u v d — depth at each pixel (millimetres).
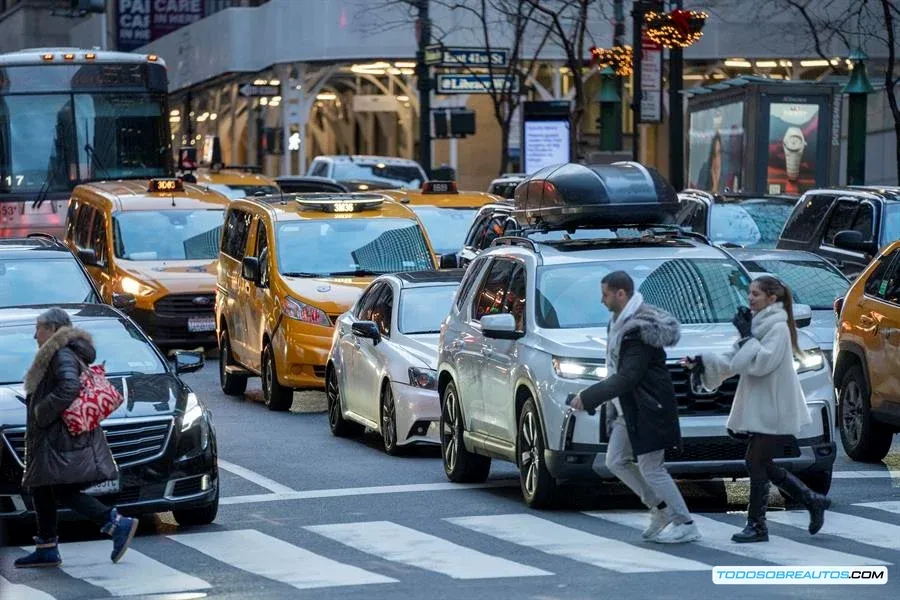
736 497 31734
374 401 39000
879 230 46656
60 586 24391
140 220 61188
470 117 80688
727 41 100812
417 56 81750
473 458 33500
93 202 63281
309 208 49688
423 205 60500
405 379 37531
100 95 71875
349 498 32031
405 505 31000
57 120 71250
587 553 25516
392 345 38719
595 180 33719
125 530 25844
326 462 37156
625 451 26281
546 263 31328
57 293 42812
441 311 39750
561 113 79688
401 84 109188
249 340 49562
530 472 29844
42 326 25922
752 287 26297
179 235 61062
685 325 30234
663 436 25547
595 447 28250
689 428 28297
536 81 102312
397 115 128375
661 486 25922
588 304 30500
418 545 26719
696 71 106250
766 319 26031
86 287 43219
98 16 142250
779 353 25859
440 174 77375
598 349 28625
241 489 33438
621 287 25734
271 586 23688
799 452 28922
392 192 63062
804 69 107000
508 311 31609
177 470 28312
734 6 100000
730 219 55594
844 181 97500
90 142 71500
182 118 139500
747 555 25109
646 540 26484
